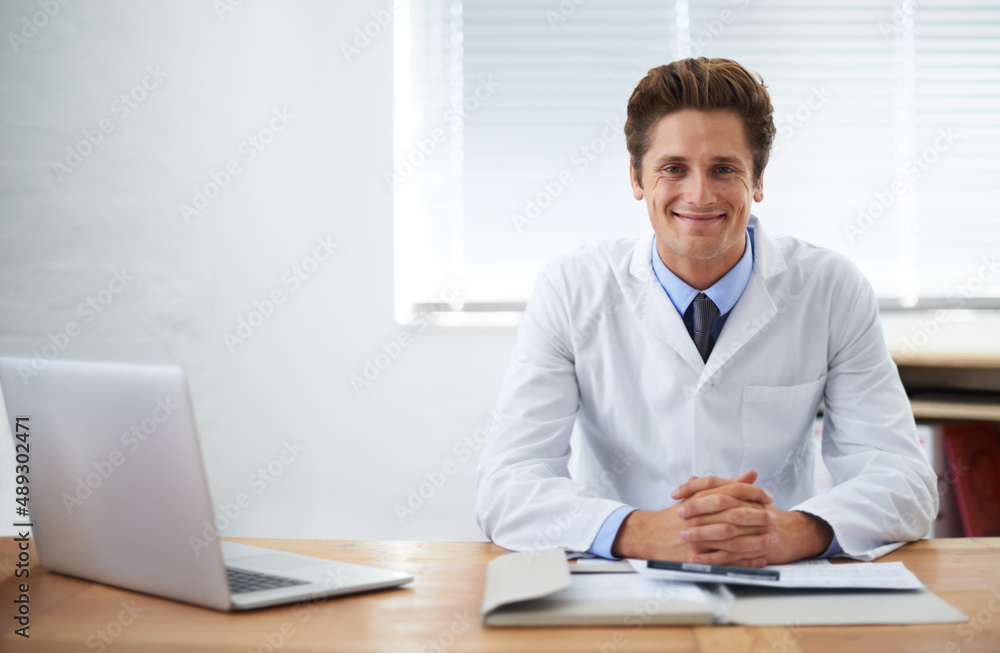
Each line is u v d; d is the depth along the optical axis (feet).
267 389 7.50
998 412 5.81
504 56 7.70
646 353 4.09
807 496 4.37
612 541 3.04
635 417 4.11
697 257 3.73
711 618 2.37
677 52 7.65
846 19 7.59
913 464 3.56
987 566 2.95
